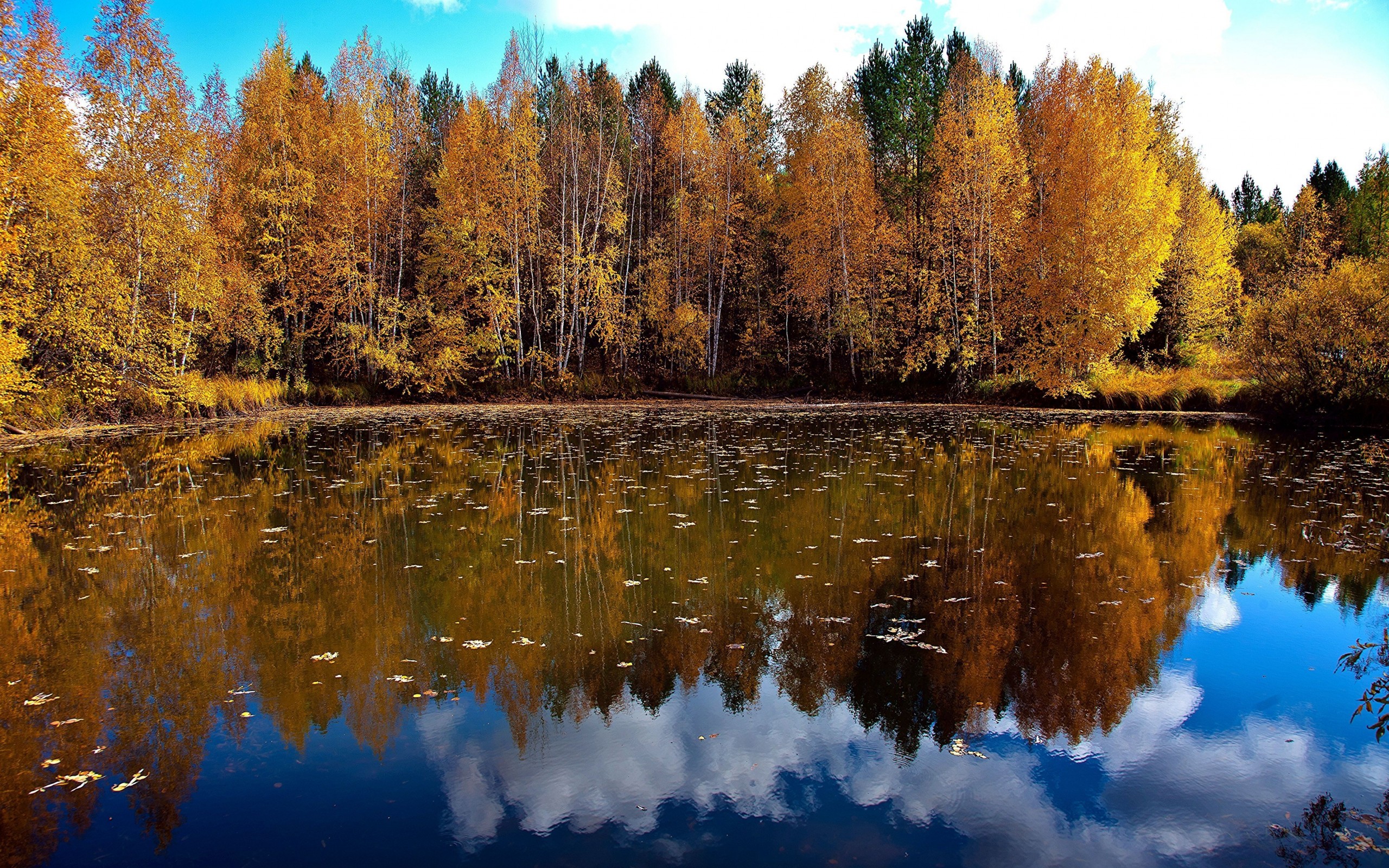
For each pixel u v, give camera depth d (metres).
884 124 33.78
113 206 20.02
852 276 30.70
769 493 11.34
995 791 3.77
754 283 33.59
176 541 8.72
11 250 15.95
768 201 34.19
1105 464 14.07
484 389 30.48
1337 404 20.11
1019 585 7.04
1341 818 3.54
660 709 4.68
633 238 36.25
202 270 22.03
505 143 29.05
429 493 11.58
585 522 9.60
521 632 5.95
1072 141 26.12
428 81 42.47
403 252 30.41
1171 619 6.17
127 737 4.37
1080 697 4.81
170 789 3.83
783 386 32.34
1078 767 4.01
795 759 4.09
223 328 25.25
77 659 5.47
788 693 4.89
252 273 26.78
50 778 3.94
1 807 3.68
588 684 5.04
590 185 32.91
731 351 35.75
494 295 29.59
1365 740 4.28
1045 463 14.15
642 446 16.91
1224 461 14.39
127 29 20.02
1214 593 6.79
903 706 4.69
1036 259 27.19
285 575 7.45
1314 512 10.02
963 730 4.41
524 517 9.90
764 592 6.86
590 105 33.69
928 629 5.97
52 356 19.44
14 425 18.30
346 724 4.52
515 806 3.67
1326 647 5.60
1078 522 9.48
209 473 13.43
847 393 31.45
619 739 4.31
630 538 8.80
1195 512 10.02
